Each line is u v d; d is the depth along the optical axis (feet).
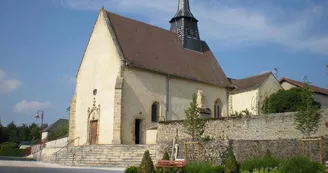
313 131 79.00
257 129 84.99
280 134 82.17
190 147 85.66
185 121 89.35
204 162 74.64
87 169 80.89
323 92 153.58
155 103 124.36
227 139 80.38
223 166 67.62
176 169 66.13
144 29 139.23
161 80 126.93
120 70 116.67
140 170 63.31
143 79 121.70
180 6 156.15
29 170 71.92
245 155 79.41
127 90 116.88
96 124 123.75
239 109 143.23
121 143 112.16
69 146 117.80
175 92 130.21
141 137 118.93
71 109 134.51
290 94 120.47
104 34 127.54
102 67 125.39
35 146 161.48
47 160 115.96
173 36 150.20
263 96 138.82
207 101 139.64
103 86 123.34
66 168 82.58
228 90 149.28
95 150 104.63
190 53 149.59
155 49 134.51
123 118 114.21
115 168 86.79
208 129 90.43
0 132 294.87
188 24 154.30
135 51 125.49
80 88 134.21
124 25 132.57
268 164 64.39
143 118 119.96
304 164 60.70
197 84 138.31
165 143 91.61
